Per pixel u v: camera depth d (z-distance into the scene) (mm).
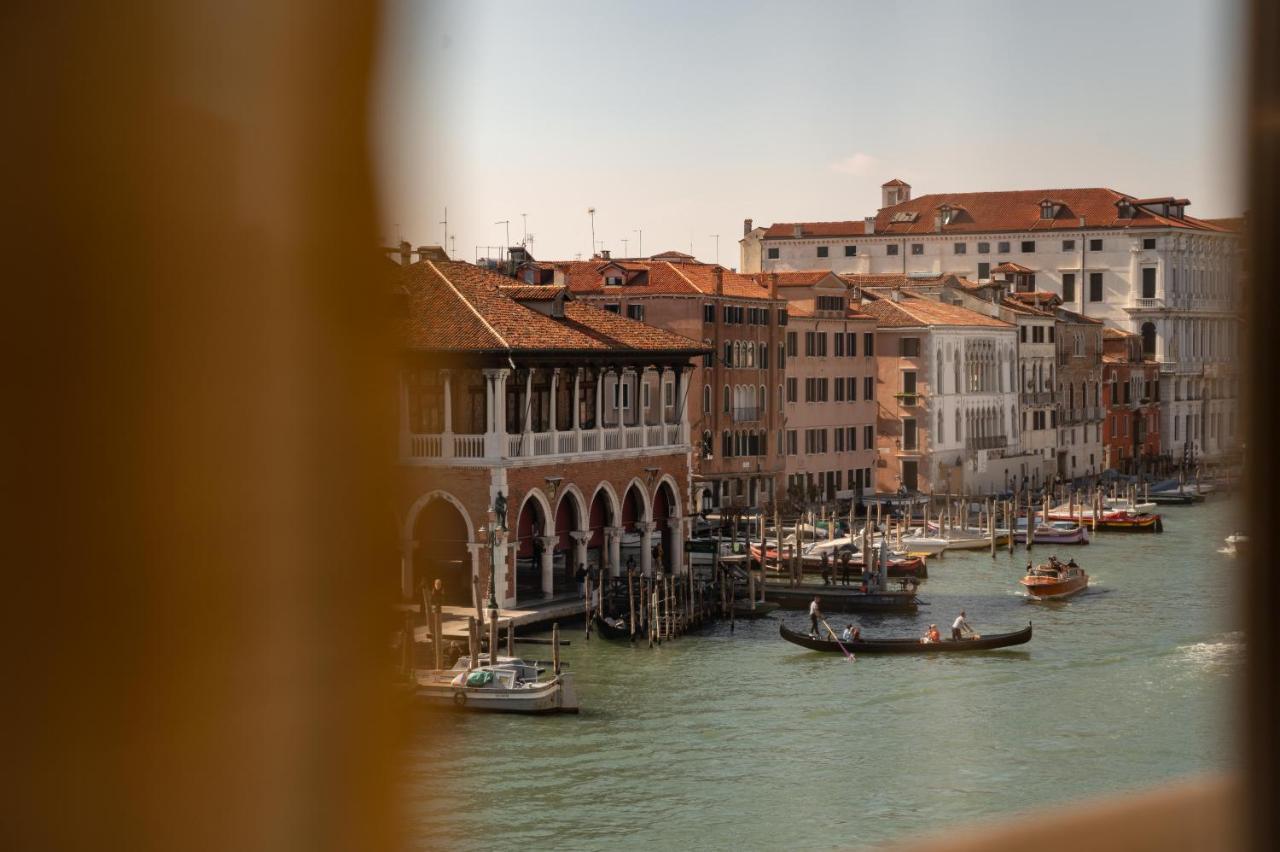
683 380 76062
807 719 49781
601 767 43094
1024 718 50500
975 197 169500
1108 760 44906
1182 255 164375
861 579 84688
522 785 41031
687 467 75875
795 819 38625
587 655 59219
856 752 45656
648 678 55562
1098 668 59125
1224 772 7082
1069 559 94750
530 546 66562
